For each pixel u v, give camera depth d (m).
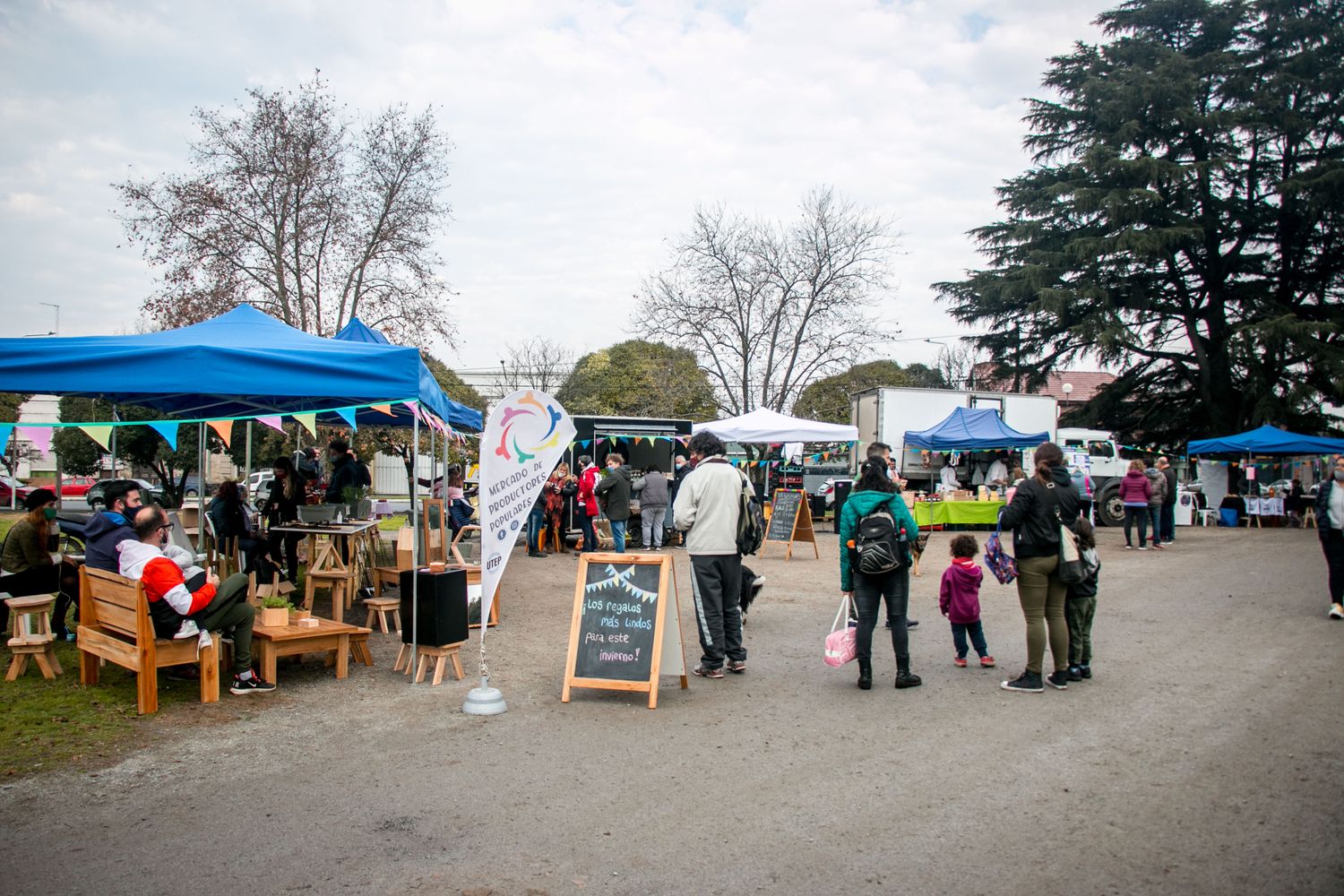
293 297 23.84
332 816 4.30
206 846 3.95
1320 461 27.95
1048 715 6.05
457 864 3.79
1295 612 10.07
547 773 4.93
